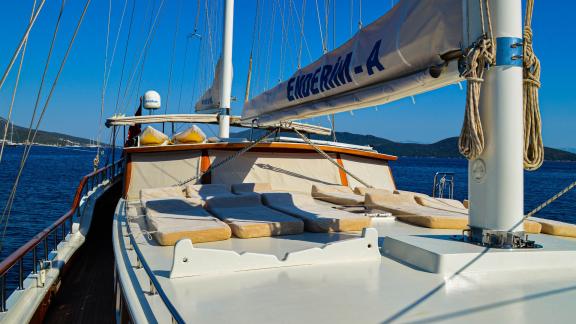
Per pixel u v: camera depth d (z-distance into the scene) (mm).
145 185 6887
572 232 3979
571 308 2043
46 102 3029
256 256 2676
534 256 2646
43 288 4059
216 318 1918
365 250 2914
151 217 4047
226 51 9070
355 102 3469
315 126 9359
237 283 2416
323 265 2791
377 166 8352
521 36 2725
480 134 2666
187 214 4262
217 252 2596
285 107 4844
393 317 1929
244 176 7207
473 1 2682
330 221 3934
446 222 4301
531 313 1979
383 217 4848
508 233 2689
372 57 3113
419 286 2367
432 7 2658
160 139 7336
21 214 20562
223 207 4762
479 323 1865
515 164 2672
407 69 2893
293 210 4504
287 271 2652
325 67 3805
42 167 58531
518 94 2678
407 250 2857
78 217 6512
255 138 7902
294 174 7449
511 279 2469
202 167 7113
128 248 3348
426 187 38375
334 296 2209
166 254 3131
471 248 2711
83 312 4559
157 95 11180
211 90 9703
